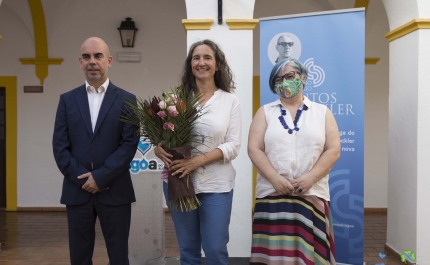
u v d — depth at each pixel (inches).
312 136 108.0
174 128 104.0
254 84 283.7
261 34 164.1
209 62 109.3
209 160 106.7
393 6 188.7
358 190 159.2
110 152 117.3
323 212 108.8
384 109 284.7
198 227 114.8
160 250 164.2
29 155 288.7
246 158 175.8
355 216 159.8
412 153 176.1
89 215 117.6
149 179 163.8
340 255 161.9
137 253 164.6
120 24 285.6
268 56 163.8
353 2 273.0
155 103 104.3
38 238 223.6
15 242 215.9
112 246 120.3
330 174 161.2
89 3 283.4
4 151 292.8
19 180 289.7
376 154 286.4
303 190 105.4
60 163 115.0
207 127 107.7
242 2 173.2
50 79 285.6
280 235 108.4
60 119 118.0
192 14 174.4
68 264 181.6
